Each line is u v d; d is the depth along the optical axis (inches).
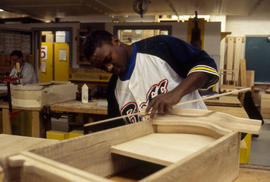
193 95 49.6
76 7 205.5
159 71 48.8
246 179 35.8
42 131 119.7
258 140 180.1
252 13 269.1
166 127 42.4
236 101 128.6
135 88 50.1
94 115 129.3
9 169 21.5
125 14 243.9
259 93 278.1
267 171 38.7
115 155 35.6
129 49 50.1
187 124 40.7
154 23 183.0
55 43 290.8
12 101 120.6
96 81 166.2
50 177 19.9
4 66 189.6
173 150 34.2
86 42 44.9
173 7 209.8
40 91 114.6
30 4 195.3
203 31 173.9
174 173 21.9
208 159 27.4
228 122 37.3
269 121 232.5
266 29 278.2
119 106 53.1
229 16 284.7
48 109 116.4
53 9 216.5
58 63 293.3
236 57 277.7
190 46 47.9
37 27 205.9
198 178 25.9
